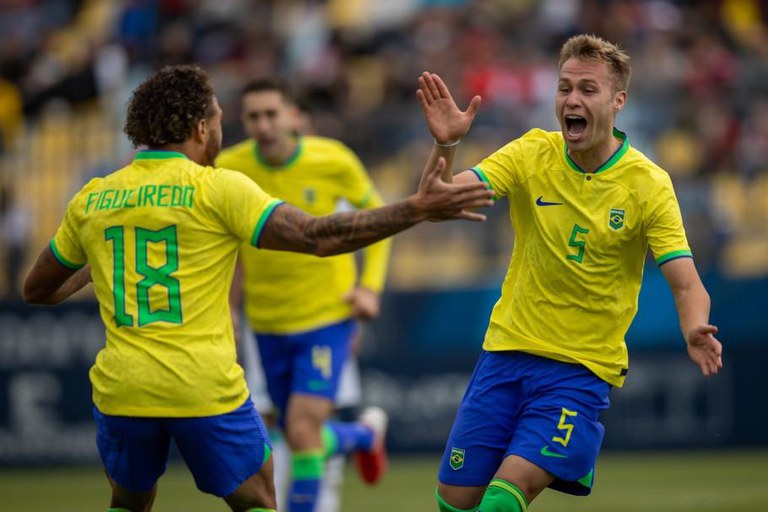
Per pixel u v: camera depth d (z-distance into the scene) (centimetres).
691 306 1722
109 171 4931
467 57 5575
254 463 1717
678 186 4588
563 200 1812
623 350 1859
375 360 4312
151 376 1645
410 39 5856
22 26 6297
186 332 1658
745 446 4231
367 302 2739
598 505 3155
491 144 5081
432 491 3519
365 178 2814
